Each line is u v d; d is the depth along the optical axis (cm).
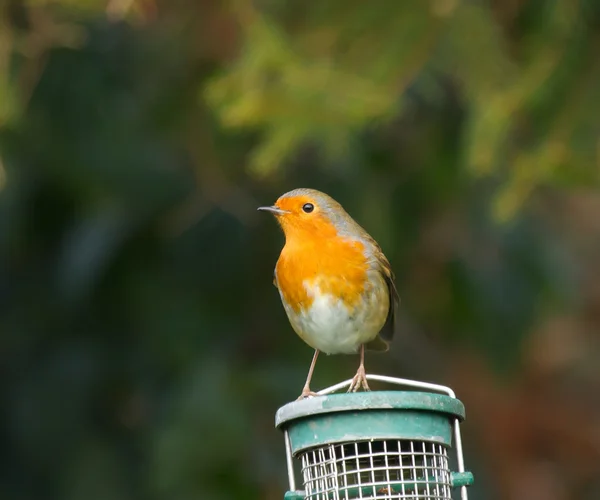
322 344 962
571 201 1596
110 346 1279
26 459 1258
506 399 1476
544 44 997
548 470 1476
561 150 973
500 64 1016
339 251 941
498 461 1457
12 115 1016
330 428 771
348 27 1030
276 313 1277
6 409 1270
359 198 1234
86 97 1235
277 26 1033
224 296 1274
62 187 1254
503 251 1297
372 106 969
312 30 1034
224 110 995
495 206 1002
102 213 1261
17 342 1284
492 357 1294
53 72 1231
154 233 1272
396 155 1253
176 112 1231
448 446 798
